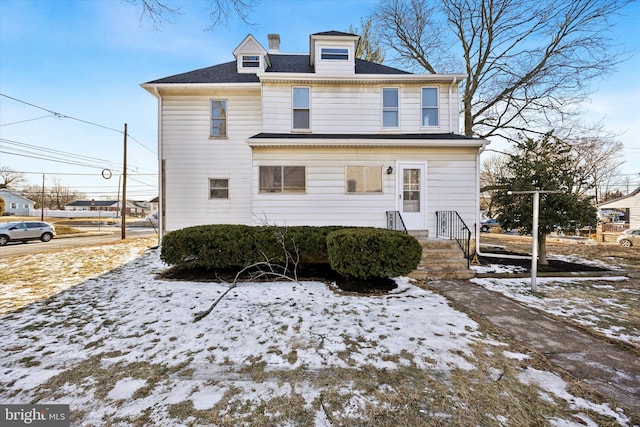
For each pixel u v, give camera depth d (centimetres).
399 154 809
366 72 1002
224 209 974
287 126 873
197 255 567
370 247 486
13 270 662
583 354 285
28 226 1558
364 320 362
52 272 638
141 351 287
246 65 1053
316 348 292
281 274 559
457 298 459
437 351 286
